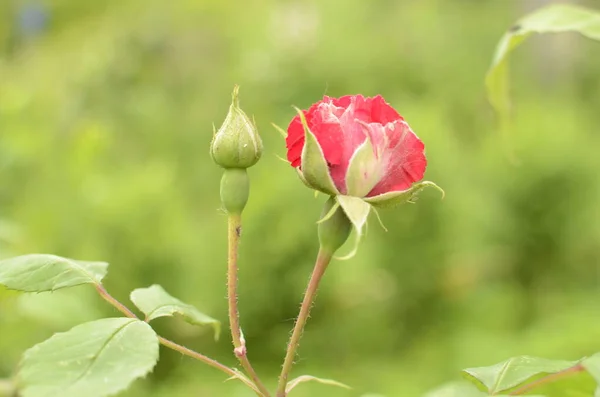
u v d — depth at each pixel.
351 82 1.66
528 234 1.51
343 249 1.25
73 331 0.50
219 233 1.30
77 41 2.38
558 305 1.37
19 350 0.87
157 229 1.27
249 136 0.55
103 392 0.48
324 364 1.24
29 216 1.29
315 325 1.29
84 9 2.61
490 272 1.49
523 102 1.79
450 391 0.61
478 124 1.76
